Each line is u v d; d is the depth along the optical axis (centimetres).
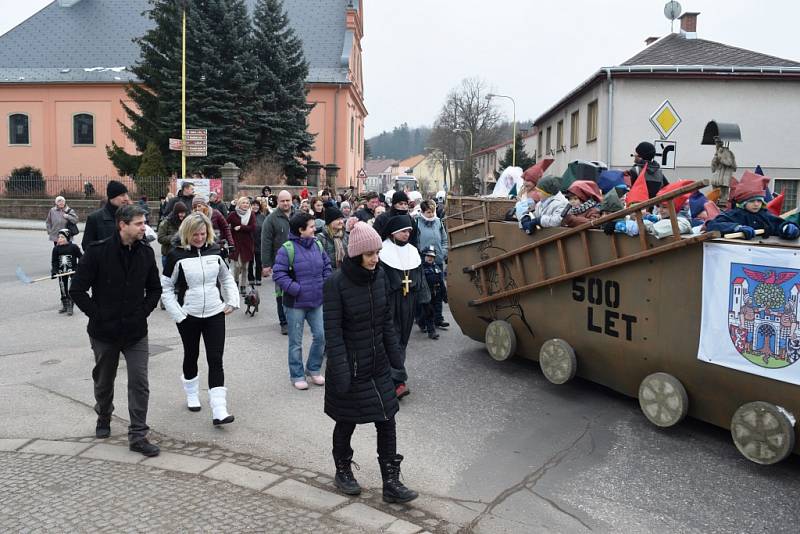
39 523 388
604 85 2216
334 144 4356
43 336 909
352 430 443
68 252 1054
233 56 3028
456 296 795
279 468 482
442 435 556
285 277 669
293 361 683
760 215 519
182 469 474
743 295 477
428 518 416
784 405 461
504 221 726
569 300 637
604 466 496
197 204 1020
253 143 3091
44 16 4628
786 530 407
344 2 4719
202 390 668
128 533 378
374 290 434
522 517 420
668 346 538
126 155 3181
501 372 736
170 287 560
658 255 538
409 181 5616
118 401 630
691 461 503
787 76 2134
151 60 2925
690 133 2181
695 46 2483
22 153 4353
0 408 606
